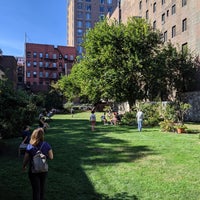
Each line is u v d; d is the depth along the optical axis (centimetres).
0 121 1388
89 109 7219
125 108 5675
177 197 773
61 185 884
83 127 2786
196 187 852
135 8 6178
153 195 789
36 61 10812
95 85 3444
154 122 2900
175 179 931
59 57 11050
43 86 9812
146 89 3700
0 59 6269
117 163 1162
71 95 6688
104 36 3522
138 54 3438
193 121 3675
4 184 898
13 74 6575
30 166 651
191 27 3950
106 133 2241
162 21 4888
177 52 3981
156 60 3594
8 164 1155
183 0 4188
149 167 1090
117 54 3494
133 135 2084
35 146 659
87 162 1188
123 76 3362
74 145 1642
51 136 2083
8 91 1510
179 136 2016
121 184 886
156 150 1445
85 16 12531
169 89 4066
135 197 776
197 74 3794
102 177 963
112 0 12781
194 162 1165
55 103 6456
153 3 5247
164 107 3106
